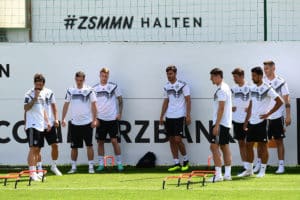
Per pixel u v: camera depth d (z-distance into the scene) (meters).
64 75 42.75
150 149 42.16
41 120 34.78
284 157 41.25
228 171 34.03
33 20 50.81
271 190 30.00
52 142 37.03
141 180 34.50
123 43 42.59
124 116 42.44
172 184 32.66
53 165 37.38
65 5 50.50
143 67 42.47
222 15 49.25
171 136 40.06
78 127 38.69
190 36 49.59
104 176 36.50
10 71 42.81
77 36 50.53
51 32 50.66
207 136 41.75
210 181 33.41
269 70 38.62
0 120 42.81
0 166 42.66
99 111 39.88
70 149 42.38
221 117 33.25
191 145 41.78
